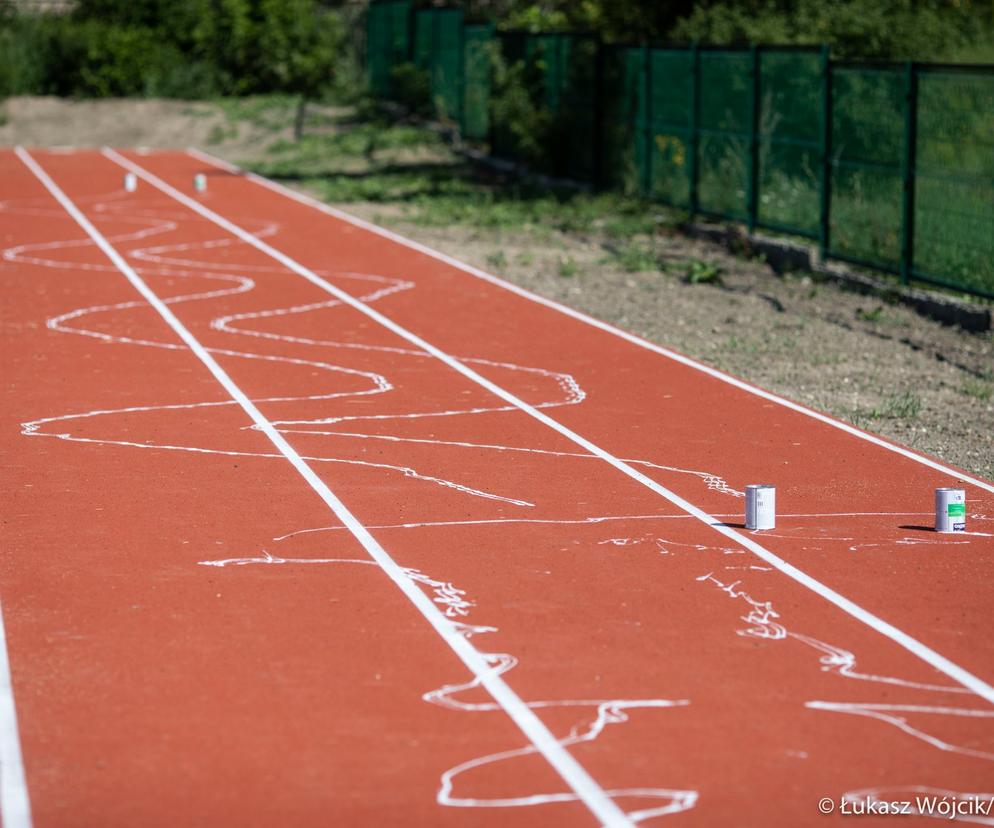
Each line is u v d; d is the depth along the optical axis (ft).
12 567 39.55
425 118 190.19
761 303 86.33
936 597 37.99
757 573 39.75
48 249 104.47
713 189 112.16
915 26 119.65
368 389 62.59
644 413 58.95
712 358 71.10
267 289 88.63
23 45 213.25
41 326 76.18
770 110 102.73
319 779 27.32
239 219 121.60
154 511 44.83
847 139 92.94
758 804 26.40
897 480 49.75
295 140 182.19
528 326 78.02
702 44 112.27
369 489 47.57
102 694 31.27
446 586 38.42
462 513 45.03
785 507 46.21
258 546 41.60
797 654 33.96
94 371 65.46
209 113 201.57
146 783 27.12
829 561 40.86
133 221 119.96
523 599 37.52
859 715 30.53
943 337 76.69
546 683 32.07
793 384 65.98
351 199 133.69
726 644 34.53
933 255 83.82
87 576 38.88
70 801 26.37
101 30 212.84
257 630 35.12
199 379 64.08
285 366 67.10
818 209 97.40
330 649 33.99
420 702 30.96
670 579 39.19
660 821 25.68
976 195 79.61
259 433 54.80
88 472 49.21
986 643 34.78
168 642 34.30
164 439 53.72
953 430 58.23
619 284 92.17
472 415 58.23
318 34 217.77
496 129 157.58
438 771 27.68
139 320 78.18
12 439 53.57
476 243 108.47
